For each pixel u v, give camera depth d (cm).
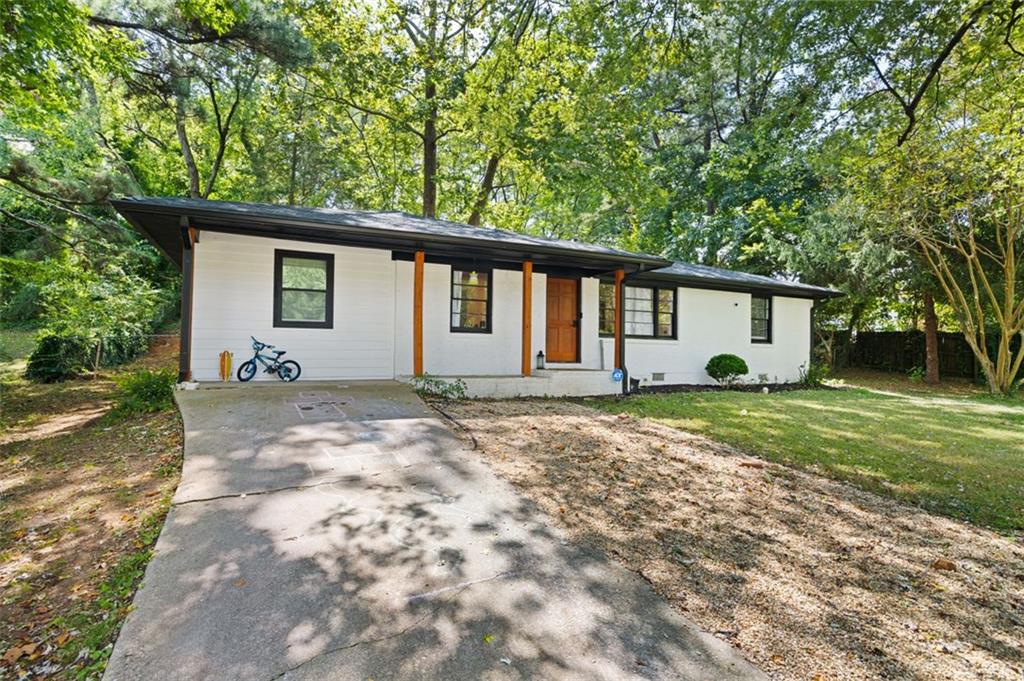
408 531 311
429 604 238
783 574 281
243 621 220
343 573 261
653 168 1841
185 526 303
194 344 774
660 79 978
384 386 780
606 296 1149
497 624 226
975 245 1239
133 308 1407
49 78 739
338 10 1320
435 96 1512
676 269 1271
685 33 620
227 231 764
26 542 296
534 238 1007
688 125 2030
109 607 230
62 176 1072
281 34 1070
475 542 303
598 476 427
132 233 1218
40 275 1073
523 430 566
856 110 661
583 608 241
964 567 298
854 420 745
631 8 592
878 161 944
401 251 903
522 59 797
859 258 1395
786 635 227
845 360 1816
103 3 926
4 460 476
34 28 655
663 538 321
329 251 855
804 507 382
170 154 1886
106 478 402
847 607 252
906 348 1688
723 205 1909
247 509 329
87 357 1287
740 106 1766
